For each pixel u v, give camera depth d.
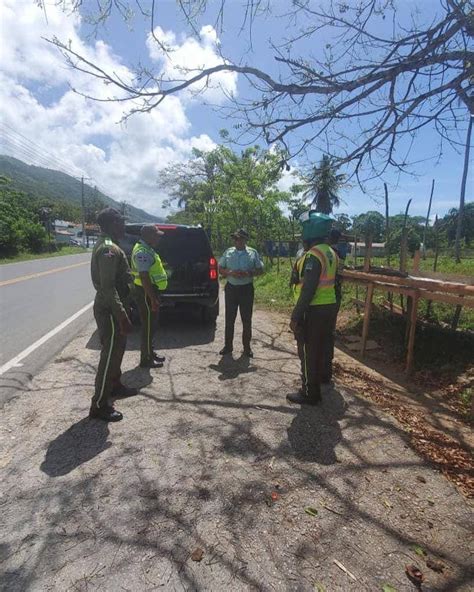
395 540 2.35
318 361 4.08
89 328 7.51
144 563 2.13
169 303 6.96
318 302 3.95
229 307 5.77
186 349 6.13
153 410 3.95
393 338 6.54
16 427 3.58
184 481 2.82
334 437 3.50
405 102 3.01
